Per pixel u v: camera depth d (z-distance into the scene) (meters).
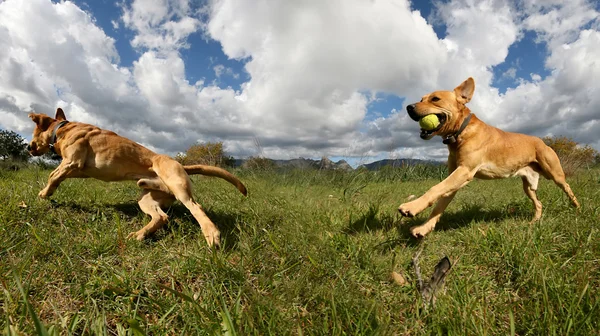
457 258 0.91
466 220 1.34
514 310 0.68
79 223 1.08
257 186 2.18
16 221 1.02
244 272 0.80
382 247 1.01
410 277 0.83
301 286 0.73
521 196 1.80
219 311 0.64
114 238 0.97
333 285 0.74
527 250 0.89
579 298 0.62
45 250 0.86
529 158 1.33
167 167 1.20
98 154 1.23
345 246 1.00
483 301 0.70
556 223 1.13
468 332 0.57
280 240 1.01
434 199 1.10
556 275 0.73
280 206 1.50
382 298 0.73
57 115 1.37
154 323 0.62
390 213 1.43
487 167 1.25
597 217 1.15
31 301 0.66
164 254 0.91
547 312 0.60
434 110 1.19
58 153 1.33
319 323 0.61
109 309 0.66
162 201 1.22
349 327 0.59
